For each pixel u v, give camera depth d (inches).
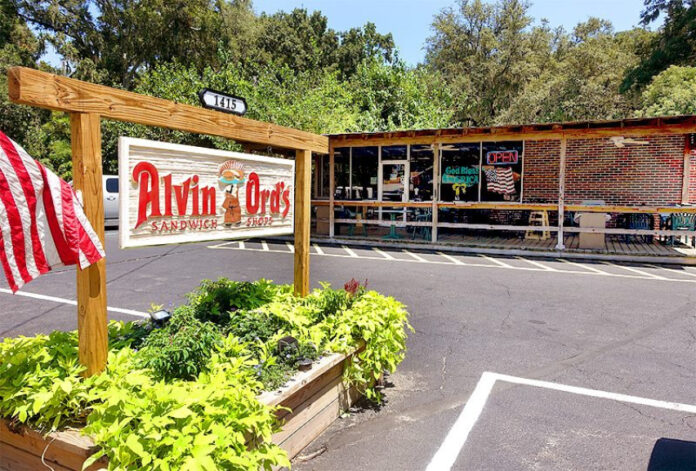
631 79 1019.9
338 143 546.3
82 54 1149.7
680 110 810.2
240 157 140.4
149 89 762.2
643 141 521.0
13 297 287.7
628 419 147.5
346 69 1496.1
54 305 270.4
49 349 110.0
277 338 136.7
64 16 1099.3
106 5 1085.8
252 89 739.4
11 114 868.6
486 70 1194.0
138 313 250.2
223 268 385.1
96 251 94.4
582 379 176.7
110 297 286.4
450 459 125.6
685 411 152.6
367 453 127.8
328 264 413.4
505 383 173.3
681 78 878.4
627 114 1125.7
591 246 473.4
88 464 80.8
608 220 539.5
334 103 794.8
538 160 563.5
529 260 438.9
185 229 124.3
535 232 564.7
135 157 110.8
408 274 368.8
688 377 178.9
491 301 287.3
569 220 558.6
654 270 392.2
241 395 97.0
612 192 537.0
